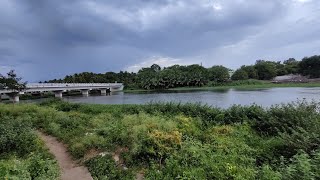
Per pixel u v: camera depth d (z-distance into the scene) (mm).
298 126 11523
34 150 11281
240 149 9812
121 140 11805
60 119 17859
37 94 74000
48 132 15289
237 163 8008
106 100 58938
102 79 129375
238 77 131250
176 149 10250
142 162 9977
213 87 110250
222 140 10844
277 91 68312
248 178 6953
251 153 9906
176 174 8156
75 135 13648
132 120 15008
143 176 8984
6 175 6746
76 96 81812
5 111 21406
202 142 11867
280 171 7461
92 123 16500
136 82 129250
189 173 7398
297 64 141000
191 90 95812
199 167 7848
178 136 10992
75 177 8789
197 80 119250
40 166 8219
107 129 13305
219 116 16906
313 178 6363
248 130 13984
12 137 11453
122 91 110000
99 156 10281
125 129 12664
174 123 14062
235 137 12203
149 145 10430
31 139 12180
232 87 103625
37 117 18828
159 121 14266
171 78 119688
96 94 94562
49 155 10688
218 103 40625
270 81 122250
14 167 7348
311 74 121438
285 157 9625
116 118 18562
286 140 10273
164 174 8484
